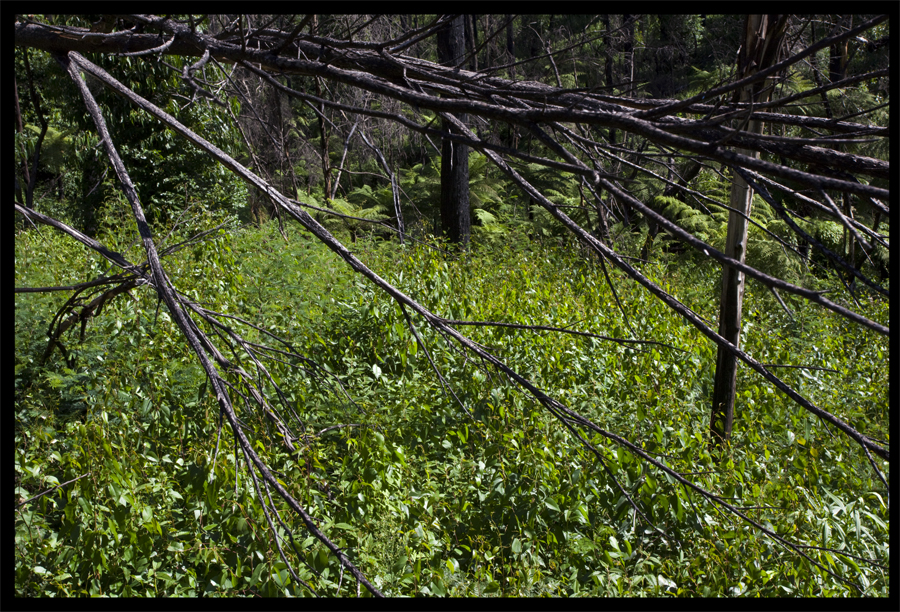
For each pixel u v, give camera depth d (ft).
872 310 25.35
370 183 41.96
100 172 34.35
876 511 13.47
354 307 19.08
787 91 10.62
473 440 14.07
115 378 12.51
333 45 6.76
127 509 10.34
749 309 26.13
